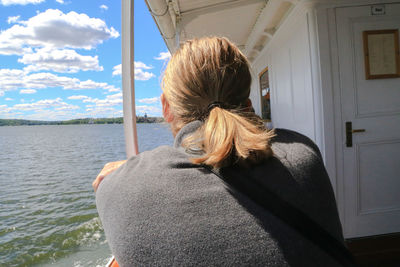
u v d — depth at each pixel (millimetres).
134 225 547
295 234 563
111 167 812
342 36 2768
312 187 623
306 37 2943
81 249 13234
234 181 591
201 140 625
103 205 623
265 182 593
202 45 716
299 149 676
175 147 682
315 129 2898
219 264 514
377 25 2770
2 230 17062
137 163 678
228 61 696
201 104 684
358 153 2795
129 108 1516
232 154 590
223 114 616
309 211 598
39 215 19859
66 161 46031
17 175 37875
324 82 2768
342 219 2824
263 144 584
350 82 2781
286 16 3541
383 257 2568
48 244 14320
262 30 4148
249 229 540
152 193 573
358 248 2688
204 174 599
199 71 677
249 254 522
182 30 3988
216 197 566
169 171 604
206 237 527
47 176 35219
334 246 606
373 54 2766
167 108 787
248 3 3436
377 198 2826
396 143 2809
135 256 530
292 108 3666
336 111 2779
